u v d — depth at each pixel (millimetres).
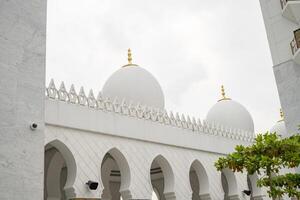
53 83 16641
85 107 17719
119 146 18812
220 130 25844
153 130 20906
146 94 26172
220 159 10805
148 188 19469
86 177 16828
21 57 10711
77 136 17047
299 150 10172
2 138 9719
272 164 10125
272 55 19844
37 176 10188
